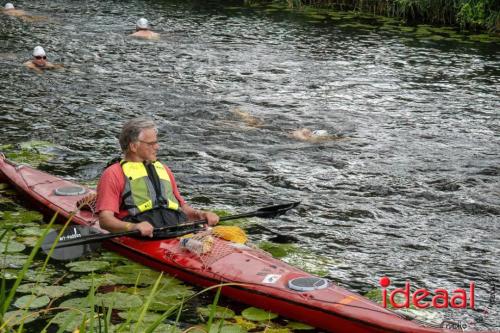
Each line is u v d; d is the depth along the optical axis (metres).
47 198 7.15
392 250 6.80
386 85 12.96
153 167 6.24
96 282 5.74
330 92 12.45
